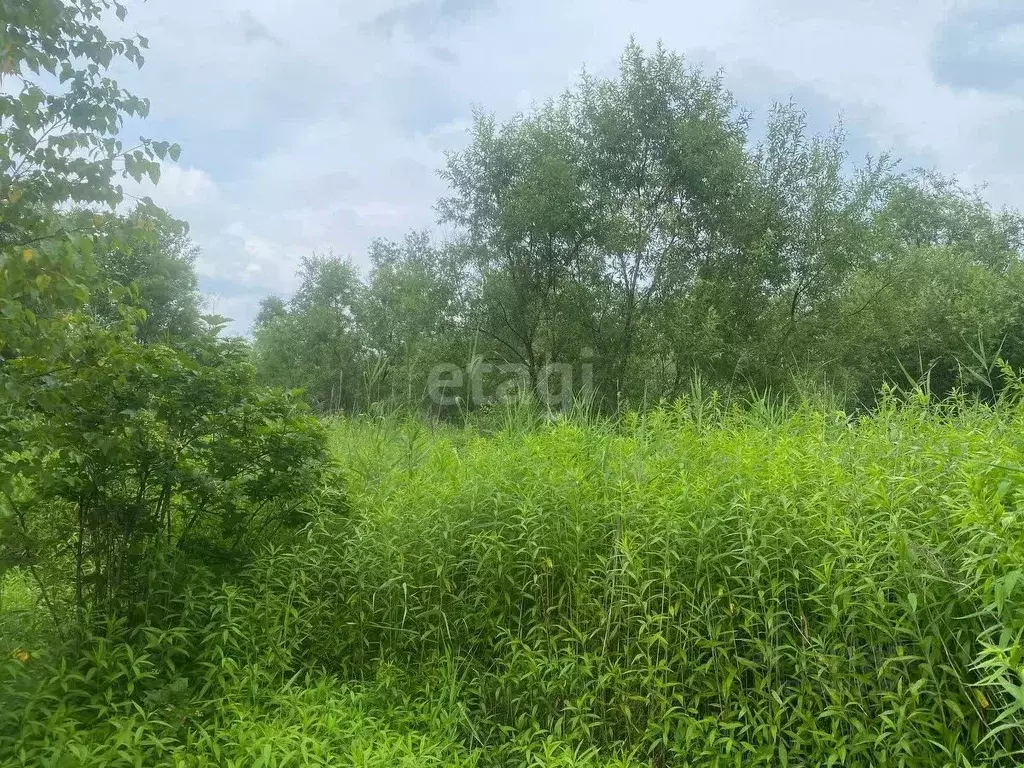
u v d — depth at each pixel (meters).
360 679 4.84
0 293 3.79
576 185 18.91
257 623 4.83
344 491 5.85
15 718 3.73
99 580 4.94
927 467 4.17
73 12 4.38
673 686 4.07
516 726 4.34
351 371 19.16
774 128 18.59
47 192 4.27
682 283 18.62
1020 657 2.92
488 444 6.79
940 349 17.55
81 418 4.53
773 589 3.92
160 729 4.04
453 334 19.72
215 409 5.00
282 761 3.66
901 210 25.78
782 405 6.48
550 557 4.73
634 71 19.20
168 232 5.21
